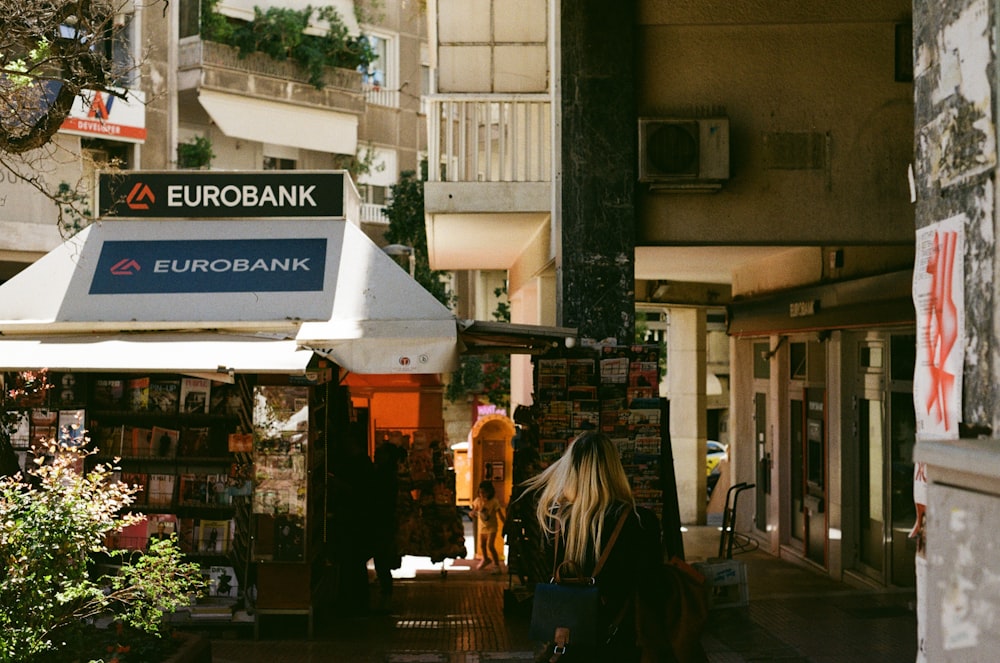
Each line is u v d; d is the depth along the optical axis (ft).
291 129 101.76
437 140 42.22
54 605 18.65
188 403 31.12
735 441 56.70
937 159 11.35
